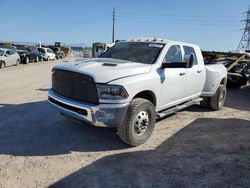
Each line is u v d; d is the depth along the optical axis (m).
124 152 4.86
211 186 3.87
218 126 6.56
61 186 3.73
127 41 6.59
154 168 4.31
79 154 4.73
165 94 5.59
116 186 3.78
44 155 4.65
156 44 5.93
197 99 7.21
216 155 4.88
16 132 5.64
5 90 10.39
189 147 5.20
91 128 5.96
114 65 5.02
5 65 22.02
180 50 6.24
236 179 4.07
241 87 13.86
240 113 7.95
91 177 3.98
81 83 4.68
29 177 3.94
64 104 4.88
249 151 5.11
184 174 4.16
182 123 6.69
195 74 6.65
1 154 4.62
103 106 4.50
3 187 3.66
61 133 5.64
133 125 4.86
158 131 6.02
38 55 30.41
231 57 13.09
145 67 5.16
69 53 54.81
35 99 8.75
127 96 4.64
